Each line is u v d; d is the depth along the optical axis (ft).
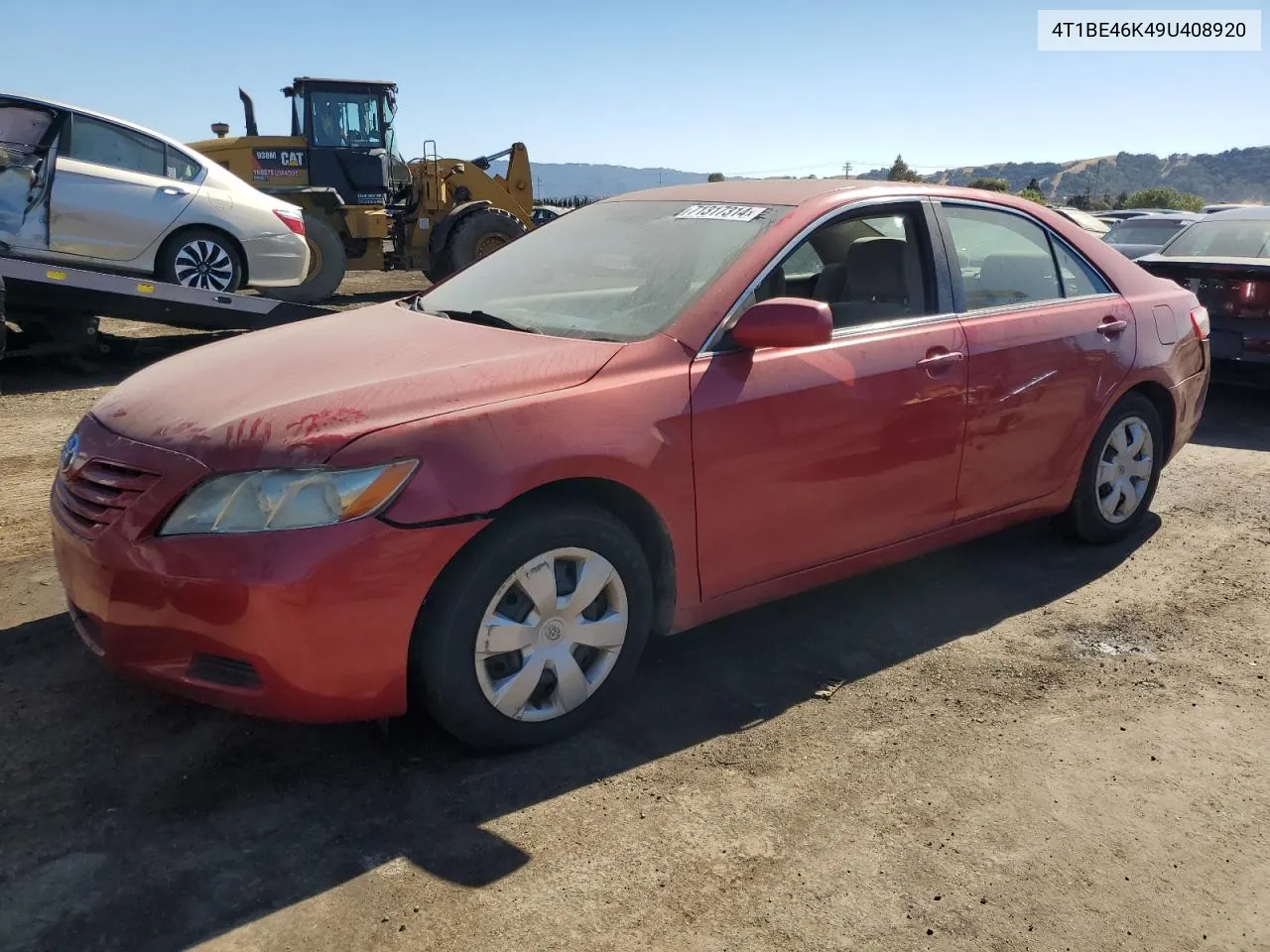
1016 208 13.71
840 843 8.35
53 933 7.11
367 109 49.83
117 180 28.96
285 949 7.06
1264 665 11.61
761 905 7.63
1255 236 24.41
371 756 9.38
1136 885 7.96
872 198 12.02
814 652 11.76
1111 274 14.57
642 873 7.94
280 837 8.21
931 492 12.07
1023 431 12.92
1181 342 15.12
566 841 8.28
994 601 13.26
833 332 11.24
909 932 7.40
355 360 9.87
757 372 10.33
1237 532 15.94
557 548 9.14
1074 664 11.57
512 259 13.23
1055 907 7.69
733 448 10.10
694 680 11.02
